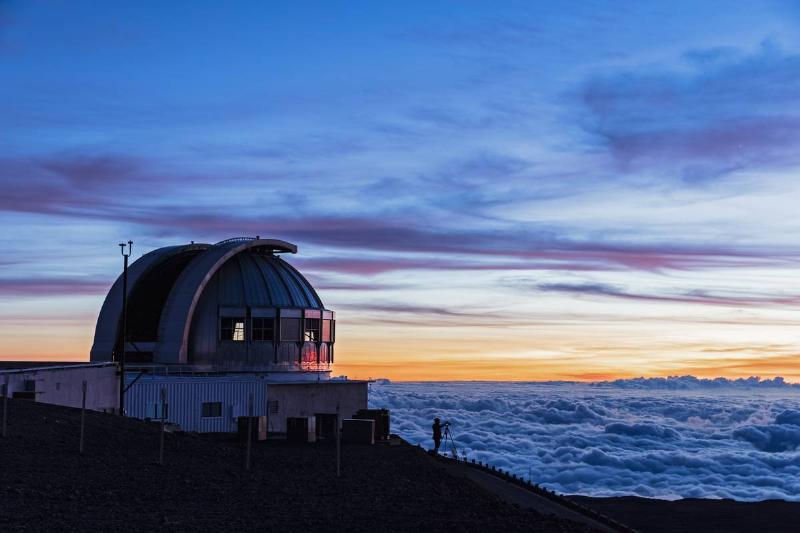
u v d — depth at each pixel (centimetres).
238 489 2377
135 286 5888
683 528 4634
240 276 5912
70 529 1662
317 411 5603
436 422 4781
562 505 3419
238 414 5131
